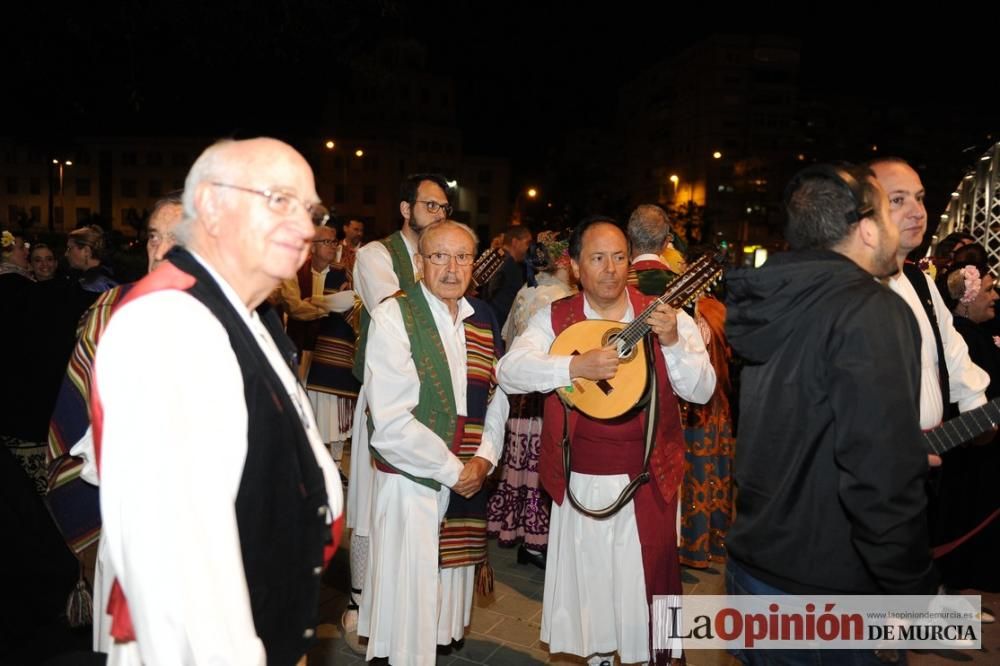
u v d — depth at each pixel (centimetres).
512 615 381
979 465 378
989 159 427
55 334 389
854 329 164
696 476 444
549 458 294
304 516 150
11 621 339
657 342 285
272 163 146
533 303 443
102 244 425
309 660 327
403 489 283
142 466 124
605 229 284
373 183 4969
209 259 147
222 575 129
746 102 5741
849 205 180
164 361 129
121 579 129
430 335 283
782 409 179
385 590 285
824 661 183
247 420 140
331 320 528
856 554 173
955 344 274
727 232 5675
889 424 159
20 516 351
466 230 290
